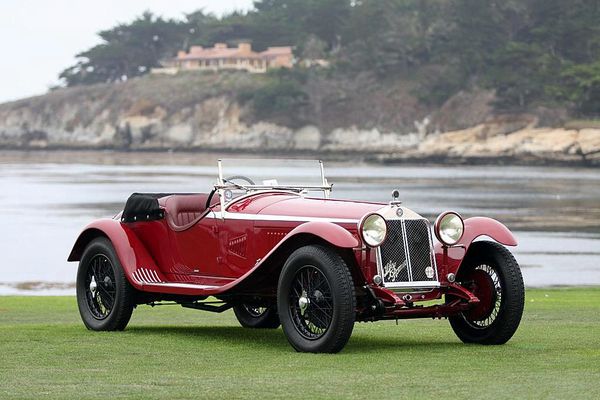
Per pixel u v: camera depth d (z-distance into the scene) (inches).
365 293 745.0
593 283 2015.3
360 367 662.5
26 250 2770.7
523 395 562.9
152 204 877.8
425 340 813.9
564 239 3213.6
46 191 6097.4
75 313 1116.5
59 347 751.1
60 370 649.6
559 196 5876.0
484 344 781.3
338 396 561.6
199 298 874.8
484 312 782.5
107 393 571.8
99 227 892.6
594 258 2593.5
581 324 934.4
